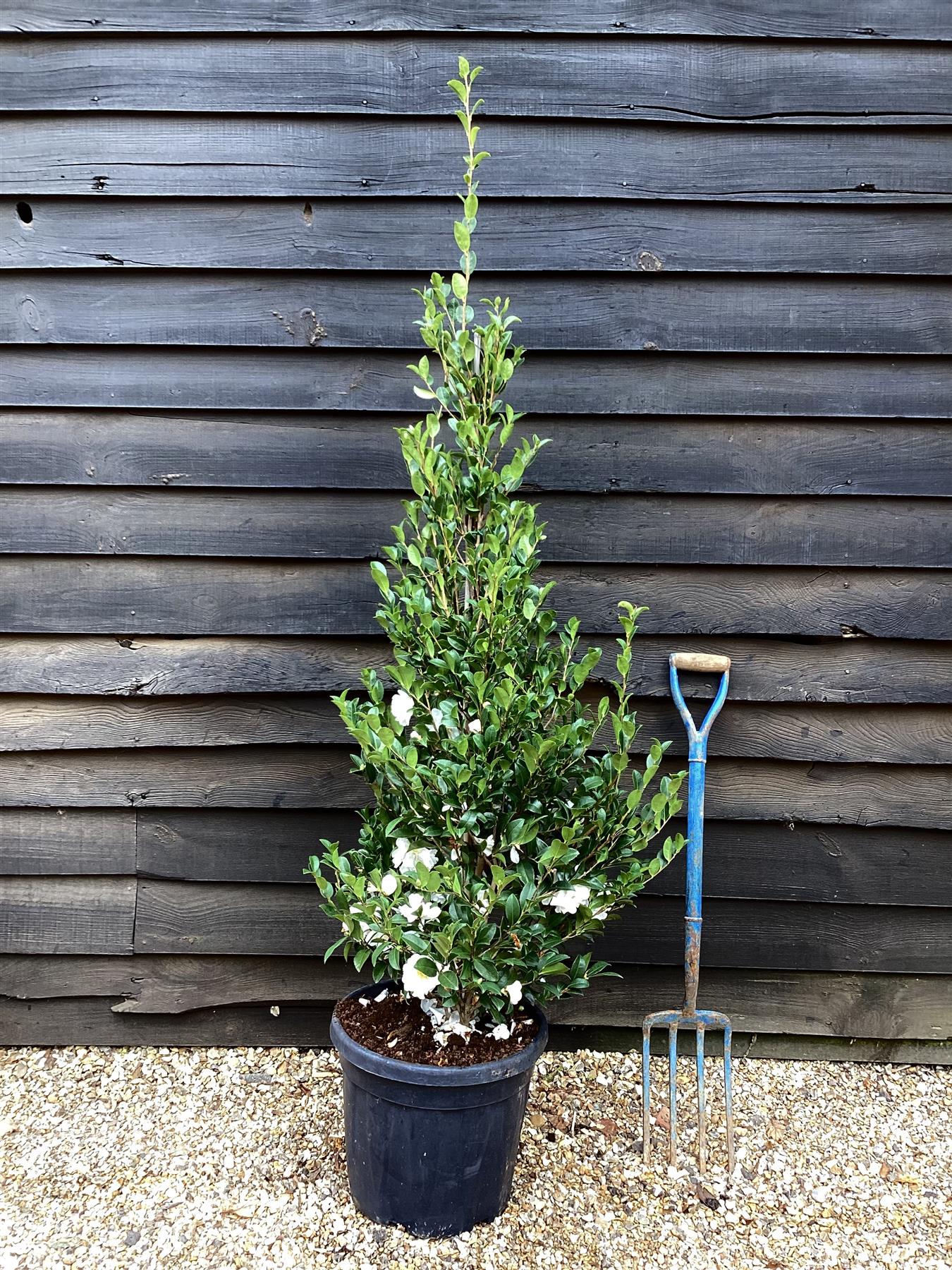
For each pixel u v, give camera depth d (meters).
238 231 1.87
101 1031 2.04
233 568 1.95
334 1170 1.69
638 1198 1.66
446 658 1.47
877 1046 2.05
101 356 1.90
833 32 1.82
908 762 1.97
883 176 1.86
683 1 1.82
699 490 1.92
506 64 1.83
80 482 1.91
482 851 1.54
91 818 2.00
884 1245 1.58
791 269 1.87
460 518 1.55
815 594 1.94
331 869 1.99
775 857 2.00
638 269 1.87
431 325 1.55
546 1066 2.00
